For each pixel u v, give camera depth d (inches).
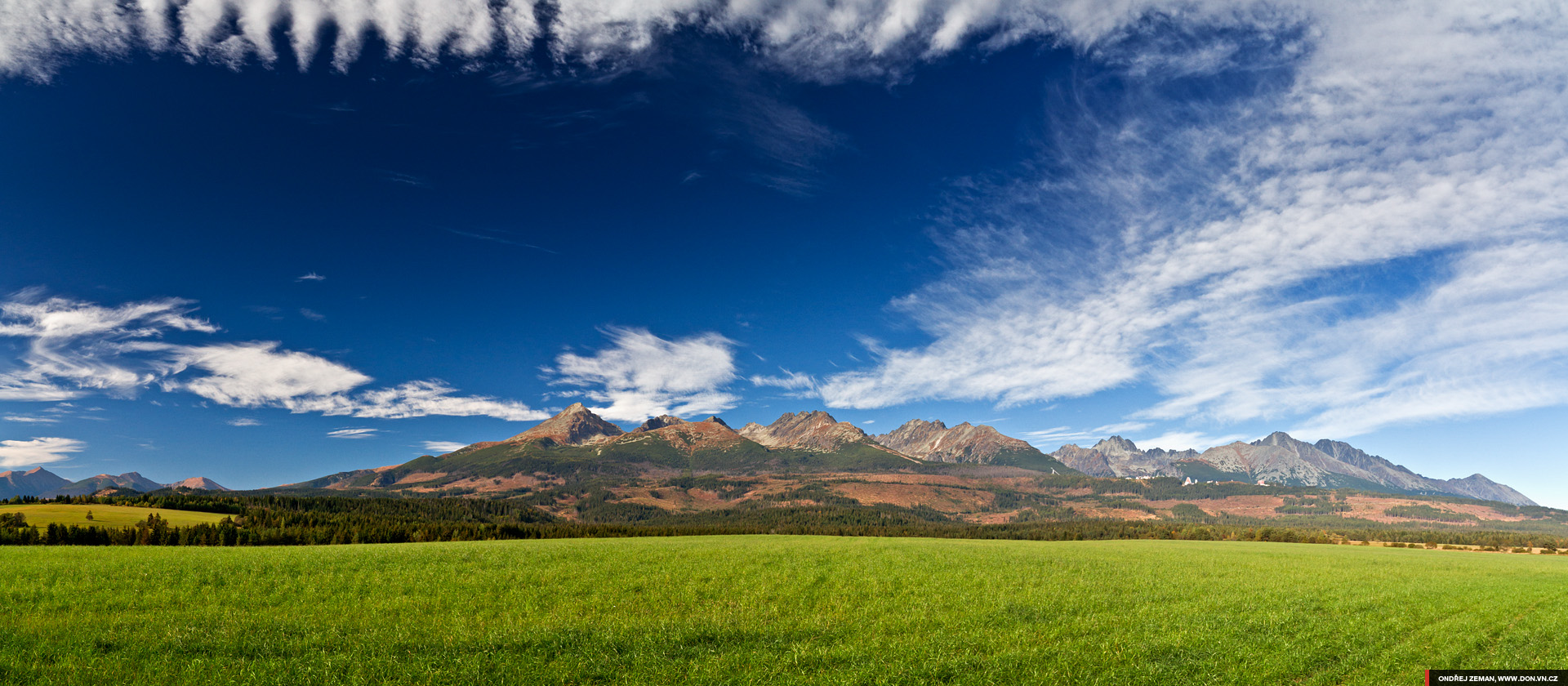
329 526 5447.8
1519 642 1028.5
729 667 780.0
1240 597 1435.8
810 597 1330.0
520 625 1008.9
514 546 2325.3
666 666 781.9
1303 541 6968.5
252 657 803.4
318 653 815.7
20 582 1243.8
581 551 2080.5
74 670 726.5
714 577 1542.8
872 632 983.6
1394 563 2711.6
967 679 750.5
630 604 1232.2
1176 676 783.7
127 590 1218.0
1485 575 2202.3
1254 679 776.3
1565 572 2495.1
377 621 1021.8
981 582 1563.7
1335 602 1375.5
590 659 800.3
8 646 816.3
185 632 906.1
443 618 1063.6
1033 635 984.3
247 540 4485.7
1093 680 764.0
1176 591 1507.1
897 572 1711.4
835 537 3850.9
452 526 5895.7
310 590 1284.4
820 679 738.2
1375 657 912.9
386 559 1713.8
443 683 708.7
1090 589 1513.3
